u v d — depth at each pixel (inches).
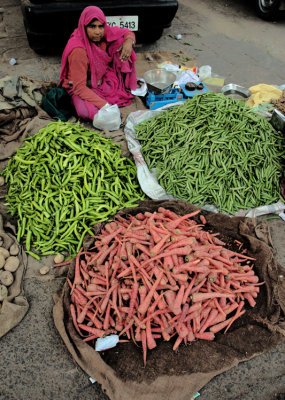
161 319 85.7
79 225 112.8
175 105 152.6
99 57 146.0
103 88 156.1
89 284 93.5
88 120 152.7
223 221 114.5
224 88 182.1
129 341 87.0
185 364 81.7
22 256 106.6
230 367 82.4
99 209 114.0
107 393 78.0
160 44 227.8
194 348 84.8
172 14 191.6
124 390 77.7
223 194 123.4
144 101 174.7
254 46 237.9
